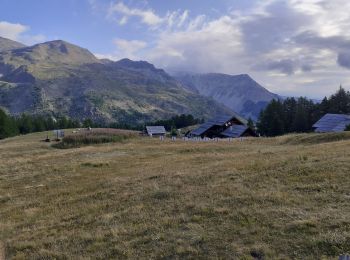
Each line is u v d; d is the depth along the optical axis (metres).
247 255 13.72
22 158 51.19
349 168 23.78
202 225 17.14
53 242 17.89
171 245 15.41
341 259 11.30
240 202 19.72
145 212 20.47
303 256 13.24
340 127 81.12
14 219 23.83
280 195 19.95
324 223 15.57
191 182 25.92
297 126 124.31
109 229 18.61
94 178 35.06
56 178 36.44
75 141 68.75
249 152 42.91
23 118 160.50
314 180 22.31
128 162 43.38
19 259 16.41
